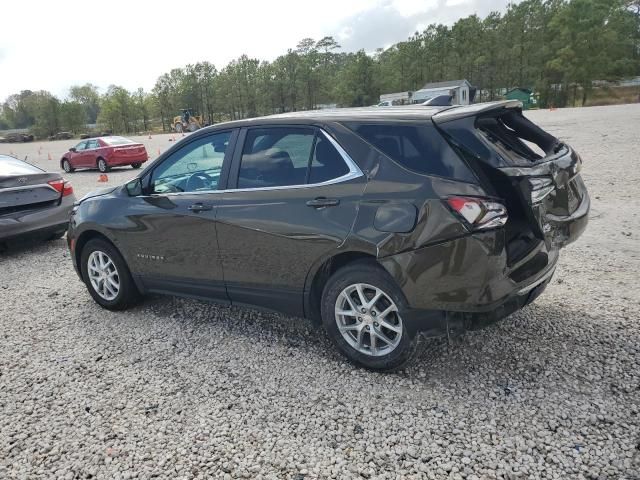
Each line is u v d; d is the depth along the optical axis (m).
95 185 15.77
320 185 3.51
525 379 3.30
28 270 6.88
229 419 3.12
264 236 3.73
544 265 3.29
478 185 2.96
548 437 2.74
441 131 3.13
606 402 3.00
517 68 88.62
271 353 3.94
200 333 4.39
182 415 3.20
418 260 3.08
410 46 102.19
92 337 4.48
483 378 3.35
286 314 3.90
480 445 2.73
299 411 3.16
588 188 9.06
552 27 83.56
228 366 3.78
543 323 4.04
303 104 103.38
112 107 105.44
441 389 3.26
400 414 3.05
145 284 4.74
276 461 2.73
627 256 5.48
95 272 5.10
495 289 3.00
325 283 3.72
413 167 3.16
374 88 97.00
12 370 3.96
